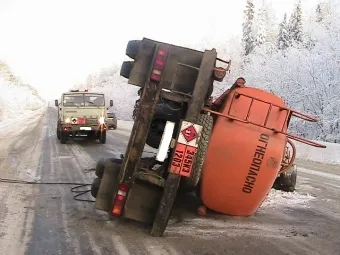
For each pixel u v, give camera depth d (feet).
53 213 19.34
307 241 16.75
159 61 15.87
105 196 17.07
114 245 15.24
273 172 17.66
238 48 172.45
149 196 16.67
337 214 21.65
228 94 18.31
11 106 188.75
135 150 16.08
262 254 14.98
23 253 14.28
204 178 17.81
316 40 90.89
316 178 35.73
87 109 55.16
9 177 28.84
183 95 16.06
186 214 19.65
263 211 21.47
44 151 45.57
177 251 14.83
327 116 78.18
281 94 88.33
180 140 15.83
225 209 18.81
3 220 18.06
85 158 40.32
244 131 17.42
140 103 15.97
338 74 78.69
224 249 15.26
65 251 14.55
